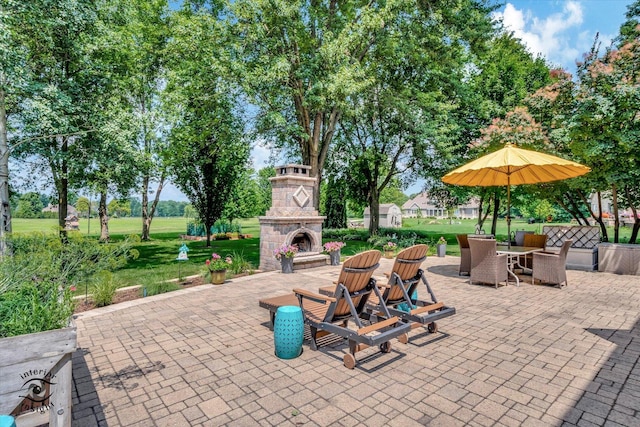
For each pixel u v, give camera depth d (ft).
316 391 10.66
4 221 26.73
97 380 11.51
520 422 8.96
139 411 9.67
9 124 33.19
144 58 54.75
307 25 46.73
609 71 29.60
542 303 20.92
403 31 48.29
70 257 16.10
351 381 11.30
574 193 43.65
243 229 126.31
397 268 15.28
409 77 57.88
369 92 52.95
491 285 26.04
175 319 18.16
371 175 74.23
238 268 31.81
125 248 18.04
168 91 45.14
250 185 124.67
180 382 11.34
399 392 10.56
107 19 40.42
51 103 30.22
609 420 9.02
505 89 58.70
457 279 28.40
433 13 46.98
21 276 12.59
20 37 29.35
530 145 35.94
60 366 7.79
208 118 46.60
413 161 66.59
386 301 15.69
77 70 38.04
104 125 35.78
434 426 8.80
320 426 8.86
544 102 36.06
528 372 11.86
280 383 11.20
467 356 13.25
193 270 33.91
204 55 39.78
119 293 24.17
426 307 15.23
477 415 9.30
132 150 37.91
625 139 28.04
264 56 40.45
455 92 55.77
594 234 32.53
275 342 13.26
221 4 43.29
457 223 182.19
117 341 15.07
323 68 43.04
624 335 15.44
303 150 51.19
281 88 46.03
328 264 36.24
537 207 103.04
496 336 15.40
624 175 30.60
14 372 7.30
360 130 68.39
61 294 10.36
